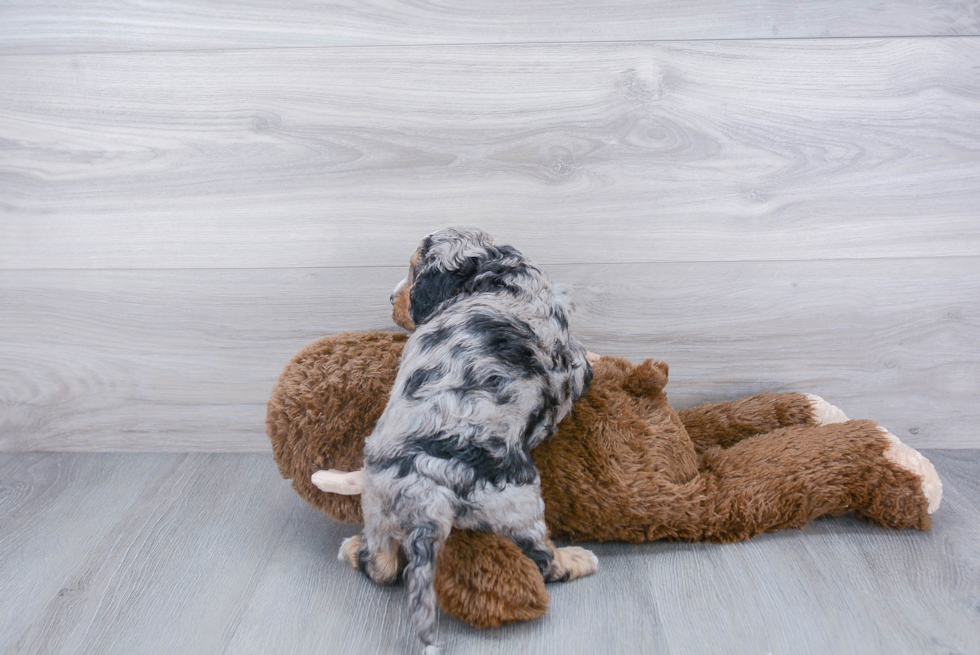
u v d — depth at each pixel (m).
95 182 1.74
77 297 1.81
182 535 1.54
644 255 1.75
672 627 1.23
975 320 1.77
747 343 1.79
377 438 1.25
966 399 1.82
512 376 1.25
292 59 1.66
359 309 1.80
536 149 1.69
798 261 1.74
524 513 1.26
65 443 1.90
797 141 1.68
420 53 1.65
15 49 1.68
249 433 1.89
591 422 1.46
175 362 1.85
